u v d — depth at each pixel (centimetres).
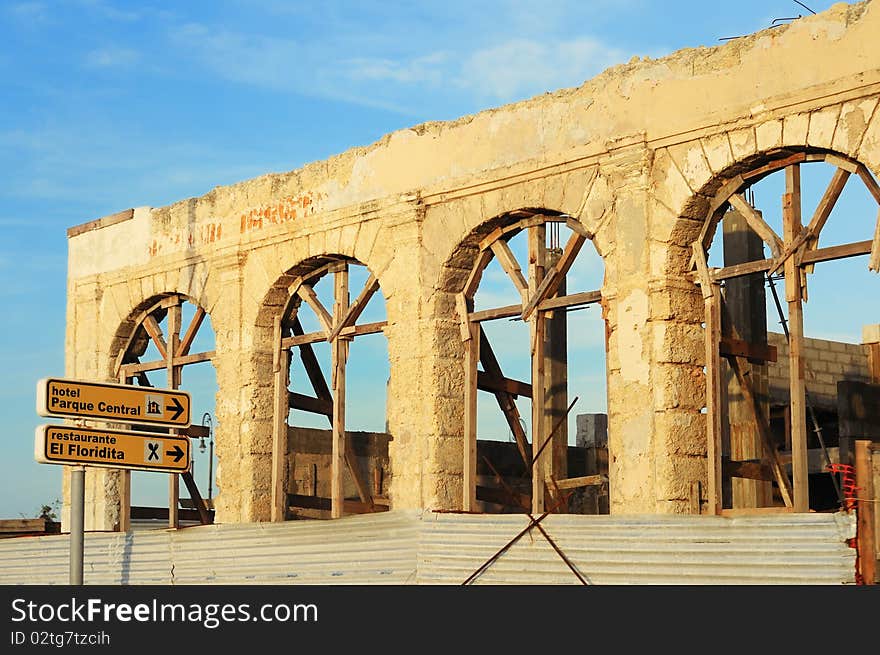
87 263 2594
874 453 1014
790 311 1583
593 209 1786
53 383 1282
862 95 1523
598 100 1797
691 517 1085
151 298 2448
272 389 2233
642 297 1716
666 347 1692
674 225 1697
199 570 1487
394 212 2025
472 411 1956
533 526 1177
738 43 1653
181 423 1377
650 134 1728
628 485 1711
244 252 2264
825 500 2292
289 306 2241
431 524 1249
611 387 1747
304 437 2464
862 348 2623
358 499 2534
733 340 1744
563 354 2220
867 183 1528
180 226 2395
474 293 1992
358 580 1302
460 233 1944
